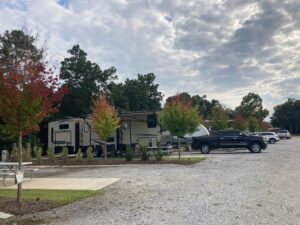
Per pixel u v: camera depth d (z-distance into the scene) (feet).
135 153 86.84
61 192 41.09
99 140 98.68
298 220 27.12
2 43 136.67
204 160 78.48
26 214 31.48
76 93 173.58
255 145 101.14
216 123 165.99
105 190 42.93
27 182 50.83
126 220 28.73
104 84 191.72
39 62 38.24
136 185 46.14
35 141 109.29
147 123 96.07
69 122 102.37
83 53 186.70
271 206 31.86
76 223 28.32
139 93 240.12
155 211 31.45
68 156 92.58
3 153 76.43
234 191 39.63
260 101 256.52
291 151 100.68
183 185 45.03
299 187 40.88
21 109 34.22
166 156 90.27
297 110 398.01
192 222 27.40
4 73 36.17
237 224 26.48
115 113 90.63
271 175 51.37
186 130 81.10
